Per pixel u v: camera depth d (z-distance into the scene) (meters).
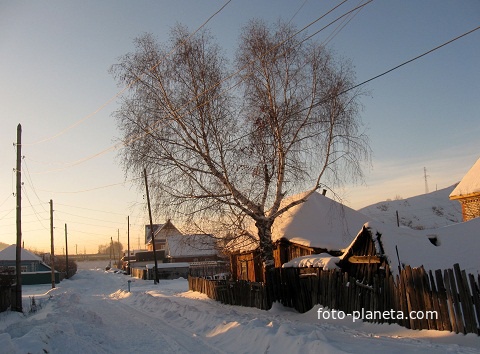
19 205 25.08
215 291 26.44
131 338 13.13
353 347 8.74
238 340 11.13
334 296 15.70
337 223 25.86
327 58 19.97
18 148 25.52
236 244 23.05
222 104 20.20
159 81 20.17
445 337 10.76
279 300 19.67
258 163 19.59
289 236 24.81
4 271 30.38
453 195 30.31
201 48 20.69
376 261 14.76
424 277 11.90
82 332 12.41
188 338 12.62
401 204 65.06
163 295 32.56
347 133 19.48
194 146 20.06
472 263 14.45
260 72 19.95
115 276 78.88
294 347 9.09
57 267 74.06
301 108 19.78
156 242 94.69
